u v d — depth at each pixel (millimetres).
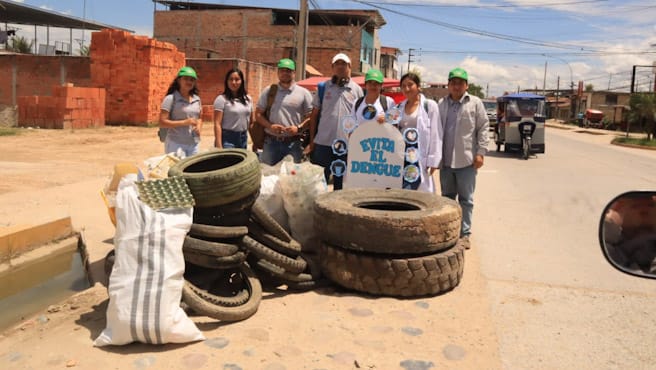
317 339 3873
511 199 10078
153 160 5578
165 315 3686
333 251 4934
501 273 5512
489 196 10359
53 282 5465
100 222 7242
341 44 48656
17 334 3961
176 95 6547
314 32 48875
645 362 3656
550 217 8445
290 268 4742
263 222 4875
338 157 6926
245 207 4652
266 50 50406
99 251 5996
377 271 4723
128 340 3684
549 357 3709
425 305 4582
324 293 4879
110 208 5070
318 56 49062
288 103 6922
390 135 6270
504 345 3869
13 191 9125
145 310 3674
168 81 28875
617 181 13070
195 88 6723
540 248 6531
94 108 24781
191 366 3432
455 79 6289
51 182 10164
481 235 7152
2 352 3664
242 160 4941
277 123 6938
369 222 4723
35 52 45688
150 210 4008
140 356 3562
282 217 5684
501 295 4859
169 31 52625
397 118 6277
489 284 5152
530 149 18625
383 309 4473
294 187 5559
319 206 5121
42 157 14203
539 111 18844
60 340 3803
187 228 4117
